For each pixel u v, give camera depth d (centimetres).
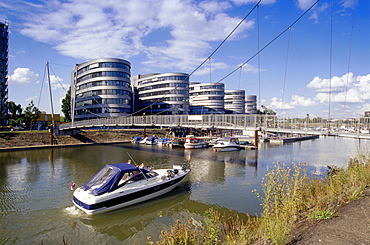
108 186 1341
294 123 2198
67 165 2712
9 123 6888
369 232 618
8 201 1520
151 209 1393
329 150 4088
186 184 1895
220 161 3028
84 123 5038
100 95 7475
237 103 12544
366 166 1251
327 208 805
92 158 3219
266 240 682
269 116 2452
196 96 11106
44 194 1656
